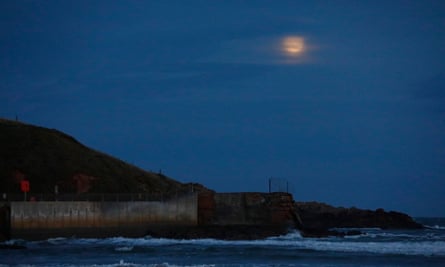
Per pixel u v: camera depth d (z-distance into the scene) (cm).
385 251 12019
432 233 19088
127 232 13838
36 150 16862
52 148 17175
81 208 13338
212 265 10188
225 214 15700
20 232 12644
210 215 15375
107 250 11981
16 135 17275
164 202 14375
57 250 11894
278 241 13825
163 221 14325
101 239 13312
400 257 11281
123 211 13838
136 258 11106
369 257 11281
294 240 14262
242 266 10144
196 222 14750
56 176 16162
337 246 12738
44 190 15612
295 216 15925
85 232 13350
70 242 12875
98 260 10806
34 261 10625
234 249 12206
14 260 10712
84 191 16038
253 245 12875
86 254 11500
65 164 16688
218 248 12350
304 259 11050
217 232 14325
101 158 17712
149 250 12044
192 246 12662
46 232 12912
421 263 10638
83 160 17175
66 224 13150
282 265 10325
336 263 10619
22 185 13662
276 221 15662
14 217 12594
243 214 15738
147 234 13988
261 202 15775
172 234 13975
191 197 14725
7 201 13188
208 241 13525
